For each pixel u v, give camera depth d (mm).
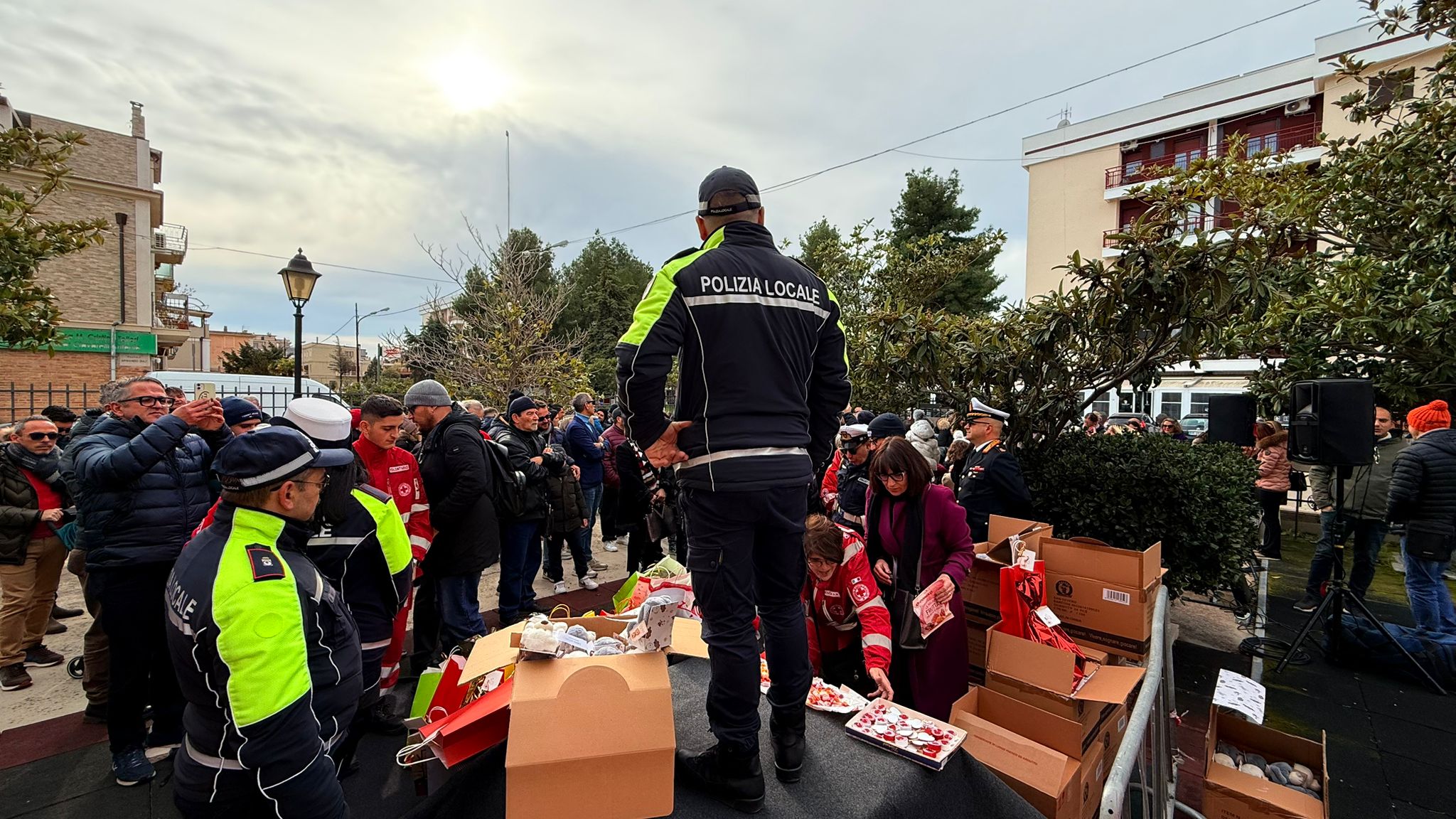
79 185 15773
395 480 3441
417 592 3912
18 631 3676
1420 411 4598
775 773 1791
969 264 14719
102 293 16344
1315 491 6207
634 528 5715
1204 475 4555
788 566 1728
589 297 24281
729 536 1597
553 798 1487
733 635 1614
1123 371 4719
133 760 2785
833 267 15016
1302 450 4555
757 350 1586
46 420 3838
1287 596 5957
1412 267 5867
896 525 2957
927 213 21250
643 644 1687
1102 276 4371
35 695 3588
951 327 5281
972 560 2855
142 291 16953
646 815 1551
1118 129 23406
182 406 2816
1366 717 3744
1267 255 4434
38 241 4266
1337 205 6320
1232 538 4434
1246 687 3049
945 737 1960
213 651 1428
